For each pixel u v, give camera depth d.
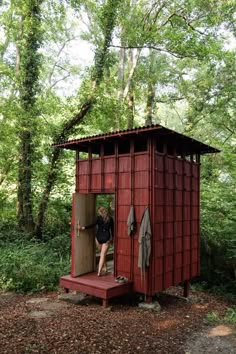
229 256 10.88
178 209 7.78
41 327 5.53
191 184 8.41
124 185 7.36
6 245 11.06
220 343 5.39
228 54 13.70
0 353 4.47
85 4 13.57
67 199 14.25
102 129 15.69
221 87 17.61
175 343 5.28
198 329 6.05
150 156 6.89
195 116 18.67
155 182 6.88
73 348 4.76
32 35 12.80
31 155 13.04
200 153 9.02
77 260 7.82
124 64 17.83
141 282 6.94
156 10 15.01
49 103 12.93
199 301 8.34
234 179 12.27
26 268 8.78
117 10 12.40
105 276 7.77
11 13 13.30
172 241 7.47
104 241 7.91
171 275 7.41
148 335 5.51
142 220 6.80
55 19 13.83
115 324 5.88
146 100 20.05
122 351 4.79
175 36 12.37
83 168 8.31
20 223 13.24
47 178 13.05
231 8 13.73
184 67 19.14
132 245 7.14
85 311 6.55
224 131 18.16
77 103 13.04
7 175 13.54
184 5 13.47
